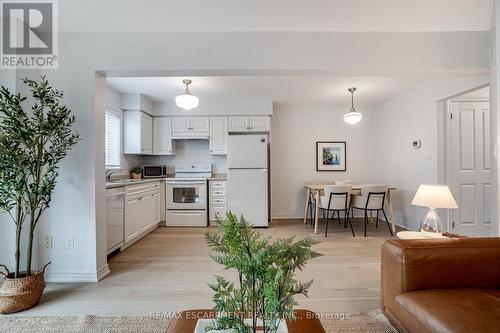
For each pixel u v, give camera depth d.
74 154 2.45
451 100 3.72
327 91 4.46
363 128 5.51
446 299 1.27
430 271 1.42
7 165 1.86
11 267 2.27
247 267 0.77
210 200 4.84
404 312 1.37
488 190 3.73
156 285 2.36
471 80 3.18
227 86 4.14
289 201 5.47
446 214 3.75
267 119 4.95
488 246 1.46
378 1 2.10
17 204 1.99
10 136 1.86
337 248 3.40
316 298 2.12
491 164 2.46
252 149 4.68
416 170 4.22
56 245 2.44
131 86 4.07
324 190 4.35
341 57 2.54
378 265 2.81
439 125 3.75
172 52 2.50
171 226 4.74
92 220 2.45
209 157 5.35
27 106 2.31
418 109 4.16
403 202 4.56
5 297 1.88
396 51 2.54
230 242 0.81
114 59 2.48
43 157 2.07
